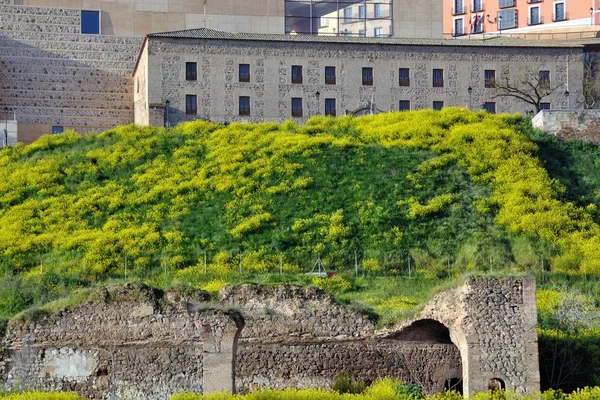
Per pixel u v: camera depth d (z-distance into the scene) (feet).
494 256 347.97
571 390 238.48
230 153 416.67
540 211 371.76
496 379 219.41
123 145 427.33
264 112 486.38
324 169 401.08
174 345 229.86
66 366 229.86
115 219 374.43
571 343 245.65
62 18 518.78
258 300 238.07
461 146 412.98
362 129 434.30
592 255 346.33
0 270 342.23
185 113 480.23
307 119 483.92
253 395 211.61
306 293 239.71
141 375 229.45
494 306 220.84
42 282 325.62
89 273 338.95
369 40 498.69
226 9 532.73
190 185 393.70
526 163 403.75
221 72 484.74
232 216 372.79
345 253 350.43
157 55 480.64
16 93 505.66
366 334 238.27
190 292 234.58
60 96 509.76
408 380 237.25
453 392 222.07
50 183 399.65
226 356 222.89
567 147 428.97
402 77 495.41
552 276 333.01
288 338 237.04
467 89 497.46
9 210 381.81
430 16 545.85
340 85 492.13
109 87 515.50
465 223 366.84
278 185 391.24
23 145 437.58
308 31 542.16
